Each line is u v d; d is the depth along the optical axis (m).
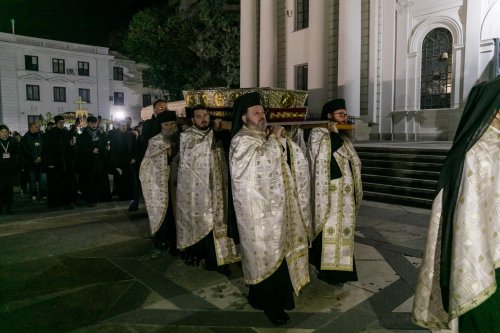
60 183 8.81
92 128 9.23
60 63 40.19
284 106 4.01
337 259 3.95
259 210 3.27
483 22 12.97
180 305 3.70
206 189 4.41
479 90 2.32
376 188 8.91
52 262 4.95
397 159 9.44
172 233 5.19
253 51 21.80
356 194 4.03
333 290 3.97
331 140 3.98
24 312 3.59
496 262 2.23
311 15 17.77
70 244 5.70
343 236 3.96
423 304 2.53
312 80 17.92
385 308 3.56
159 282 4.26
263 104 3.86
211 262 4.43
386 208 7.84
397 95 15.43
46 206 9.32
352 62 15.99
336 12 17.20
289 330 3.21
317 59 17.66
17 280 4.36
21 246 5.62
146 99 45.69
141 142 7.73
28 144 10.12
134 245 5.63
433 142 12.88
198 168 4.44
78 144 9.15
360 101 16.66
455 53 13.62
